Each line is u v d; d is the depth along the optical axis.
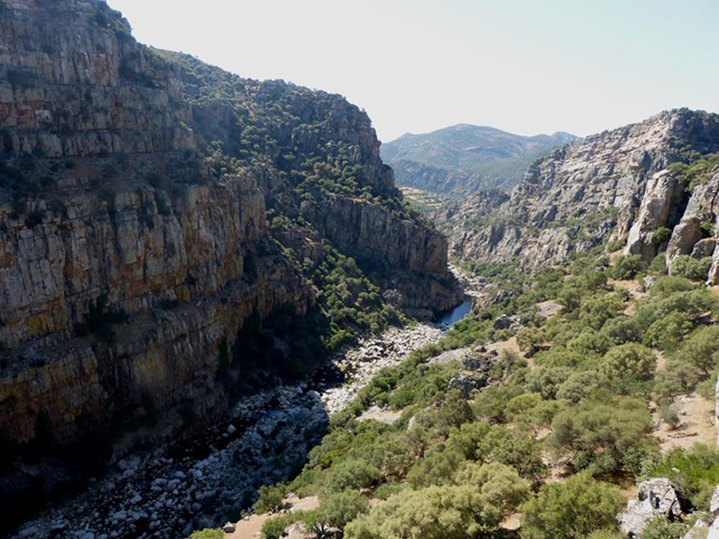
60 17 74.62
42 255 59.03
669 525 22.52
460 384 64.12
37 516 52.09
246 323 92.69
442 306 157.62
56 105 71.19
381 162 186.25
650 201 83.31
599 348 59.25
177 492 57.41
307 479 53.25
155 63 99.88
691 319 55.25
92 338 63.28
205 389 76.56
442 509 30.20
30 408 55.62
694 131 157.75
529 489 31.64
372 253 156.50
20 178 61.84
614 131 199.00
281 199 138.38
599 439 34.53
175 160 85.50
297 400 84.94
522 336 73.38
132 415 66.00
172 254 75.81
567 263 127.25
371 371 100.19
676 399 40.84
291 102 176.50
